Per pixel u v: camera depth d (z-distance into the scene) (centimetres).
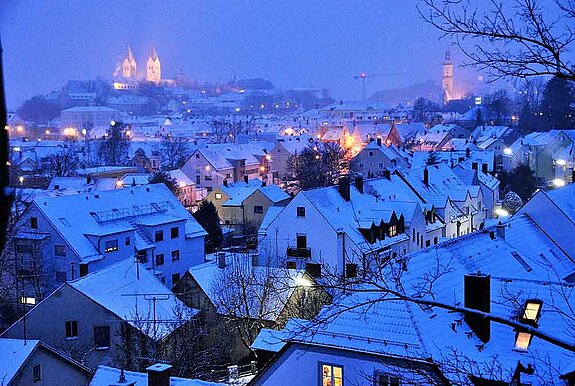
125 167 11112
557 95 10050
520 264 3212
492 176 8256
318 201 4850
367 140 14175
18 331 3484
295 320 2214
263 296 3228
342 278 1345
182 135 19125
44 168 10725
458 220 6322
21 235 4953
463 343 2023
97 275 3606
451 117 19650
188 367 3177
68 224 5031
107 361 3331
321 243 4769
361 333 2034
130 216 5512
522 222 3825
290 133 18662
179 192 9294
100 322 3362
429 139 13962
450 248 2903
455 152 9500
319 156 10981
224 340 3594
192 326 3431
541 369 1925
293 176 11462
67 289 3409
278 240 4906
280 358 2153
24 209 5341
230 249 6031
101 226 5222
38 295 4653
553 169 9444
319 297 3356
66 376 2864
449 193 6612
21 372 2672
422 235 5522
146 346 3166
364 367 2002
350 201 5144
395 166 9900
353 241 4691
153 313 3366
